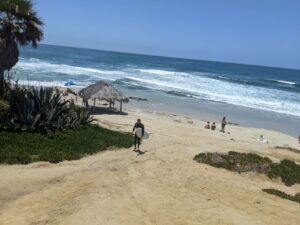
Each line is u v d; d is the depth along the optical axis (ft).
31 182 43.86
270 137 107.76
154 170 54.24
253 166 62.44
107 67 319.27
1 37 66.03
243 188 50.24
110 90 105.60
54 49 617.21
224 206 40.22
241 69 526.16
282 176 61.31
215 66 552.82
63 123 67.82
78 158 56.08
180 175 52.85
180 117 121.19
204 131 99.76
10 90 68.54
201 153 65.87
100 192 41.42
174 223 34.99
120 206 38.14
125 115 105.40
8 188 41.57
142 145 70.13
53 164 52.26
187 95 177.17
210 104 159.63
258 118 140.77
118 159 58.34
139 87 191.52
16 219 34.73
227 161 63.21
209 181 51.13
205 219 35.99
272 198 46.52
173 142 75.61
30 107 64.49
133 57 618.85
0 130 59.67
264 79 328.49
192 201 40.91
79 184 44.14
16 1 66.33
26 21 66.95
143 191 43.32
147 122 98.78
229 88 222.89
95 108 109.60
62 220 34.55
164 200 40.63
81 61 369.91
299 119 144.56
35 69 222.69
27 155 52.75
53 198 39.58
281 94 214.90
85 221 34.45
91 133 68.95
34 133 61.62
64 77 197.57
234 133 106.63
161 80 236.22
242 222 35.76
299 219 38.70
